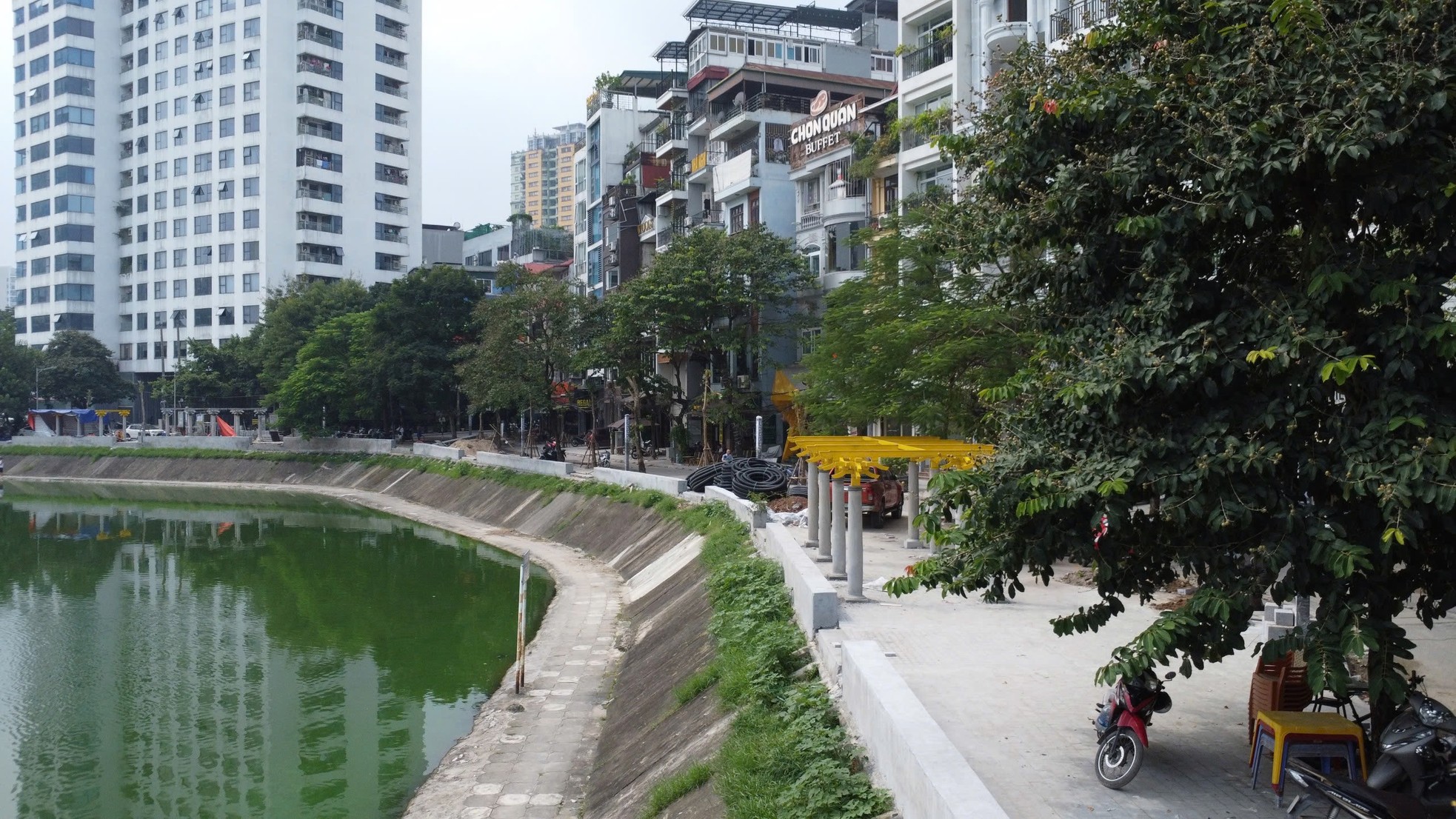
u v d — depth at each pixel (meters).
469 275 66.25
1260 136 6.85
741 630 15.52
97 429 87.94
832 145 45.03
